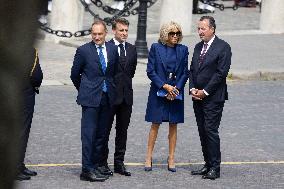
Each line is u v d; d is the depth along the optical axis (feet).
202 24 73.10
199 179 74.13
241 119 109.60
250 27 229.04
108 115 71.92
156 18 244.83
